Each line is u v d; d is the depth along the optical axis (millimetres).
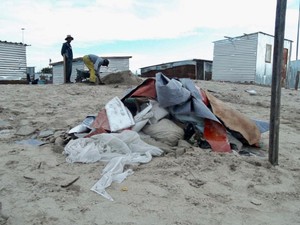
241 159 4652
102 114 5285
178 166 4297
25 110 7992
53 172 4129
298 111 10258
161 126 5156
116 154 4566
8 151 4953
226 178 4027
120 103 5406
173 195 3545
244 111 9562
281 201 3555
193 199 3469
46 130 6172
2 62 19406
